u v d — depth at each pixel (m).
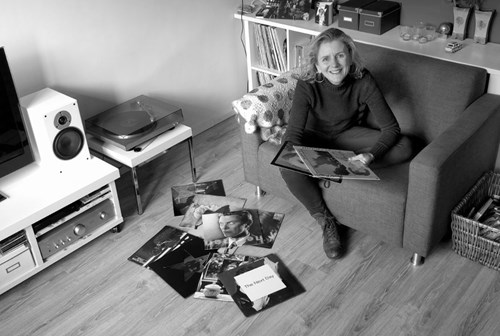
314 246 2.45
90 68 2.83
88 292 2.29
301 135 2.38
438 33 2.81
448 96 2.38
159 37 3.07
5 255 2.21
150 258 2.45
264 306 2.14
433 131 2.44
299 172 2.21
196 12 3.20
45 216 2.28
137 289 2.28
